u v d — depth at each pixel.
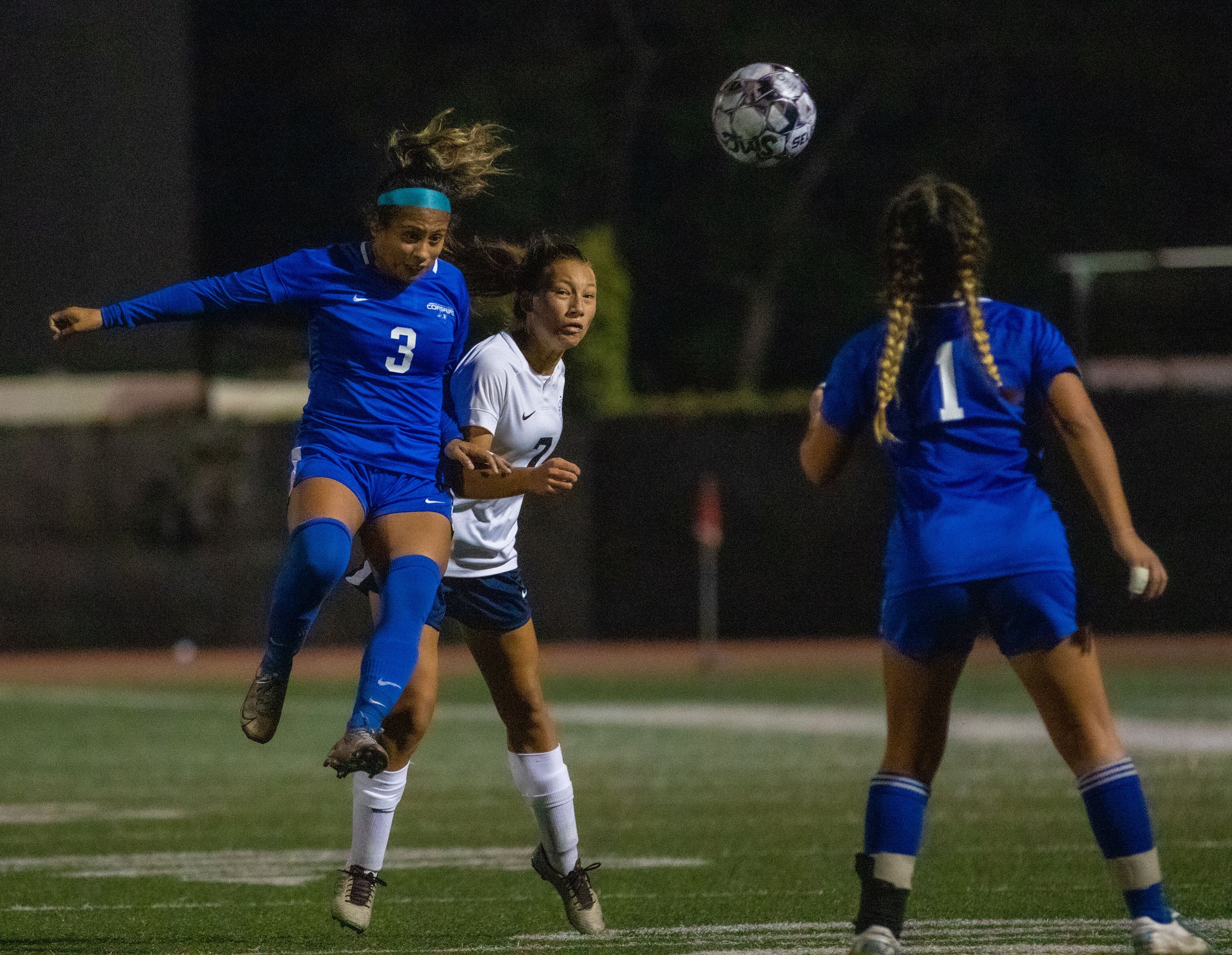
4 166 147.25
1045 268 182.38
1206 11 183.75
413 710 24.83
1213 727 63.91
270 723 23.78
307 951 24.81
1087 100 185.88
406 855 36.75
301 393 141.00
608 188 184.12
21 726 74.06
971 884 30.88
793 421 127.12
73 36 148.38
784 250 183.38
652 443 127.94
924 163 183.38
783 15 184.38
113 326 23.61
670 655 118.75
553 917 28.14
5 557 132.88
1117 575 122.06
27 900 30.47
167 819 43.38
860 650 119.06
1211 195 188.38
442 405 25.20
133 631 131.62
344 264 24.31
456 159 24.17
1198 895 28.89
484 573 25.50
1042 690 20.47
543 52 183.88
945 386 20.69
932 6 181.75
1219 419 122.81
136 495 131.62
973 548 20.23
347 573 26.47
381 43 184.25
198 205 184.38
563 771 26.12
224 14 184.88
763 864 34.44
